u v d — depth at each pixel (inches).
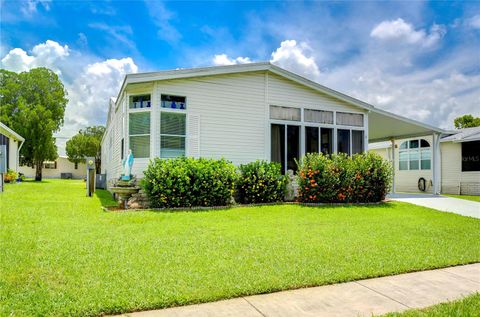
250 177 405.4
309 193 417.4
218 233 242.4
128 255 179.8
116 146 536.7
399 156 826.2
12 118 1084.5
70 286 135.6
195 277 149.6
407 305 130.4
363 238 237.3
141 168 395.9
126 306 119.9
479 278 164.2
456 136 698.8
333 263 176.7
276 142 460.8
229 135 430.0
